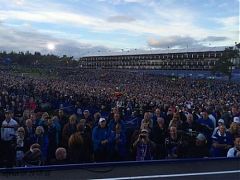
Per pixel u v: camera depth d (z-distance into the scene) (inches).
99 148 389.1
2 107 718.5
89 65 7810.0
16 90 1363.2
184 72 4530.0
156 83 2989.7
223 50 4940.9
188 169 366.3
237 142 401.4
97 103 951.0
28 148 378.3
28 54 7578.7
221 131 422.9
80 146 356.5
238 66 4212.6
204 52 5344.5
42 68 5162.4
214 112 668.1
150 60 6358.3
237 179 342.0
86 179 318.0
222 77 3922.2
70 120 411.8
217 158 401.4
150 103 903.1
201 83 3036.4
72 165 344.5
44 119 434.3
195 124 474.9
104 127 399.5
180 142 394.0
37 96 1162.6
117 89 1674.5
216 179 339.3
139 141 383.2
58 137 413.4
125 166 367.6
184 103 970.7
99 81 3093.0
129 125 544.7
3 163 359.9
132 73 4394.7
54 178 313.7
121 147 394.9
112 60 7150.6
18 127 404.2
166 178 335.3
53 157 388.2
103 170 347.9
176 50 5999.0
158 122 421.4
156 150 393.1
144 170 356.5
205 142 405.7
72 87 1632.6
